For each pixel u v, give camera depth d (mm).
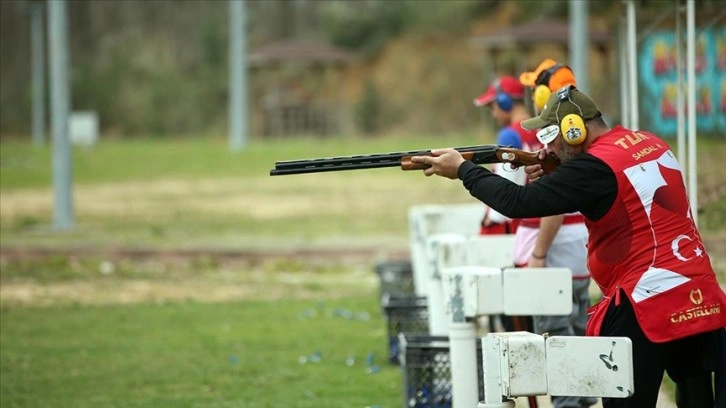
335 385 35781
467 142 160500
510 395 20000
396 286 49281
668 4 35844
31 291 56125
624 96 36625
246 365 39062
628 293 20500
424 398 29312
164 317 49156
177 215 91500
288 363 39406
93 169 137875
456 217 41312
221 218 89500
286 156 146000
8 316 49188
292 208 96125
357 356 40562
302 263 66062
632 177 20484
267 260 67562
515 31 174625
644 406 20656
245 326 46844
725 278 35094
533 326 29984
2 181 125062
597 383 19859
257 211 94312
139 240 74812
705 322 20344
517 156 22297
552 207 20609
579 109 21312
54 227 80625
